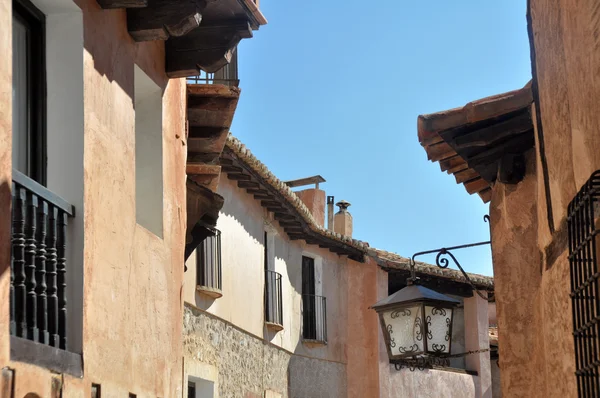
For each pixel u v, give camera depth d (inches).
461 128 331.3
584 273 236.4
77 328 264.1
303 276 874.8
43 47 277.0
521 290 341.7
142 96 353.1
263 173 691.4
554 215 279.0
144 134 351.9
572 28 245.1
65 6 275.9
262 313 749.9
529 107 316.8
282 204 758.5
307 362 850.1
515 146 336.5
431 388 968.9
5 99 220.2
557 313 279.3
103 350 280.2
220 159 645.3
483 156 344.2
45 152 272.4
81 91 275.1
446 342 449.1
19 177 234.5
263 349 749.3
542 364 331.3
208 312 631.8
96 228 280.4
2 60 220.1
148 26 315.9
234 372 675.4
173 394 351.3
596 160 228.8
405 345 446.9
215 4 335.3
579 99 240.4
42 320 243.0
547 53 279.0
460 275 968.9
